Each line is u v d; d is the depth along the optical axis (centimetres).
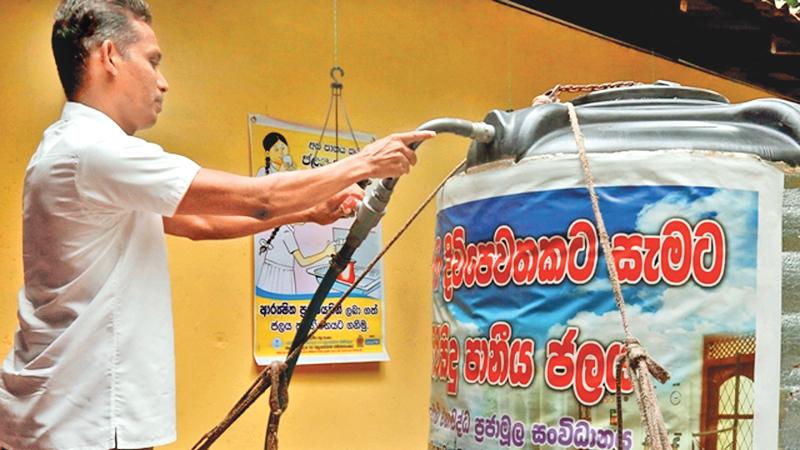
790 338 177
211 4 334
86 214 194
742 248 173
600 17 436
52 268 198
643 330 170
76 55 202
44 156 198
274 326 342
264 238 341
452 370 198
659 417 145
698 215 171
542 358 177
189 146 325
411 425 380
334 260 208
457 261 198
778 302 176
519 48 424
